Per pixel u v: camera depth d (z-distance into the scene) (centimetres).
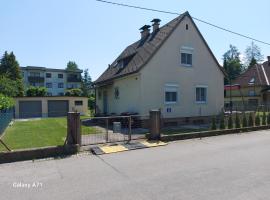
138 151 1022
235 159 852
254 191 568
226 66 7194
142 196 556
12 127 1894
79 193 584
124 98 2052
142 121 1758
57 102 3612
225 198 533
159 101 1870
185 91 1998
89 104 4431
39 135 1412
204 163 809
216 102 2175
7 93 3291
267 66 4481
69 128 1033
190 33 2042
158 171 734
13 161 899
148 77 1833
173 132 1462
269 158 862
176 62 1962
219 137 1352
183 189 589
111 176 699
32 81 6131
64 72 6562
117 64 2492
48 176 715
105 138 1270
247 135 1417
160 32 2111
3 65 5781
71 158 926
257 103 4166
